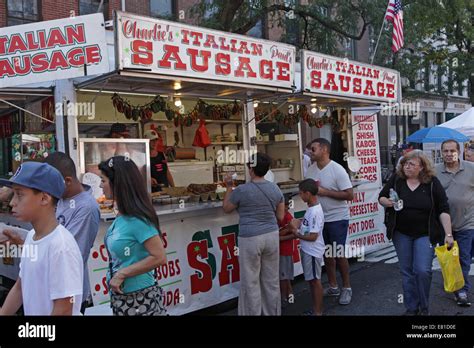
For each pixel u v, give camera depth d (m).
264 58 5.05
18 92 4.48
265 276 4.41
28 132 5.12
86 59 3.94
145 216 2.82
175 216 4.90
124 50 3.86
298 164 8.55
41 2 11.16
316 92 5.71
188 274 5.01
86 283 3.12
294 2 12.71
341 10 12.13
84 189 3.18
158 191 6.39
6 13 10.75
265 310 4.41
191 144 8.74
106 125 7.46
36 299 2.13
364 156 8.16
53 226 2.18
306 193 4.80
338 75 6.06
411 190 4.49
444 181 5.23
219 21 10.78
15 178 2.10
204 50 4.45
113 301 2.86
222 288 5.38
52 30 3.96
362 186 7.88
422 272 4.36
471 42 18.27
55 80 4.32
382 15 11.92
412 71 16.95
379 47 15.14
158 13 13.03
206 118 8.00
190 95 5.81
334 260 5.62
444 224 4.43
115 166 2.86
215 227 5.34
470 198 5.12
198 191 6.12
